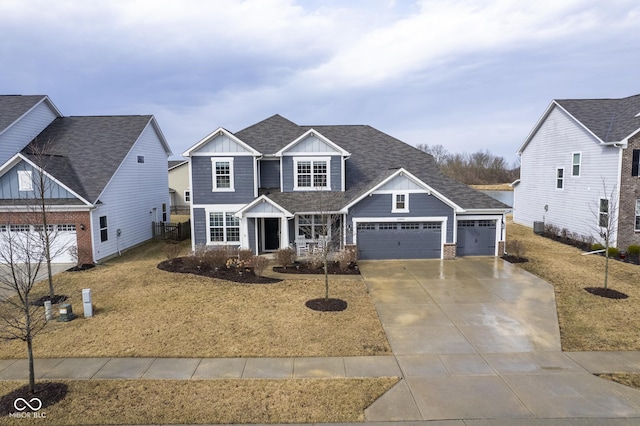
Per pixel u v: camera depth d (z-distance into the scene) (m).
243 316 12.12
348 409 7.39
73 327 11.28
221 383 8.31
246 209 19.67
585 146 24.03
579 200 24.66
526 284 15.80
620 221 21.52
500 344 10.30
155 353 9.74
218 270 17.45
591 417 7.16
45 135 23.77
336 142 25.28
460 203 20.89
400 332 11.04
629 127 21.64
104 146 23.75
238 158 20.52
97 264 19.58
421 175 23.09
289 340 10.47
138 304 13.17
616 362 9.35
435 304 13.38
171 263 18.78
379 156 24.61
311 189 21.42
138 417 7.16
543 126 28.70
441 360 9.41
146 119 26.66
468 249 21.28
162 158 30.00
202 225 20.80
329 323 11.59
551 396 7.85
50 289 13.73
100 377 8.60
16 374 8.78
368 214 20.11
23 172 19.06
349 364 9.20
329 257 19.27
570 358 9.55
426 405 7.52
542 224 28.30
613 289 15.02
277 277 16.70
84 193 19.78
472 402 7.62
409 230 20.45
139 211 25.67
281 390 8.04
